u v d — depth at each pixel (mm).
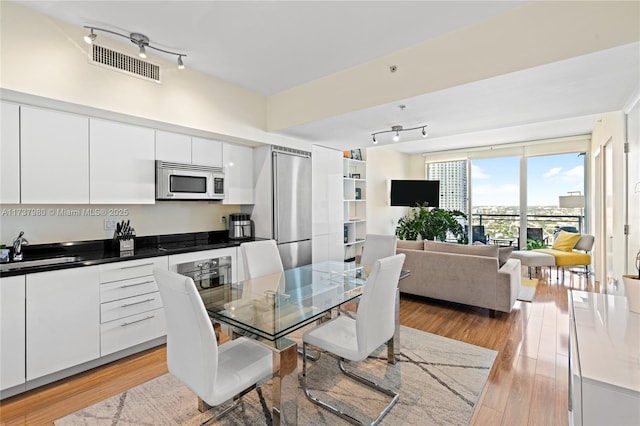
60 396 2031
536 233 6387
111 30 2398
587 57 1984
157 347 2760
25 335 2023
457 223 6699
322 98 3320
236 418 1846
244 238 3881
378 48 2715
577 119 4730
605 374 936
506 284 3277
